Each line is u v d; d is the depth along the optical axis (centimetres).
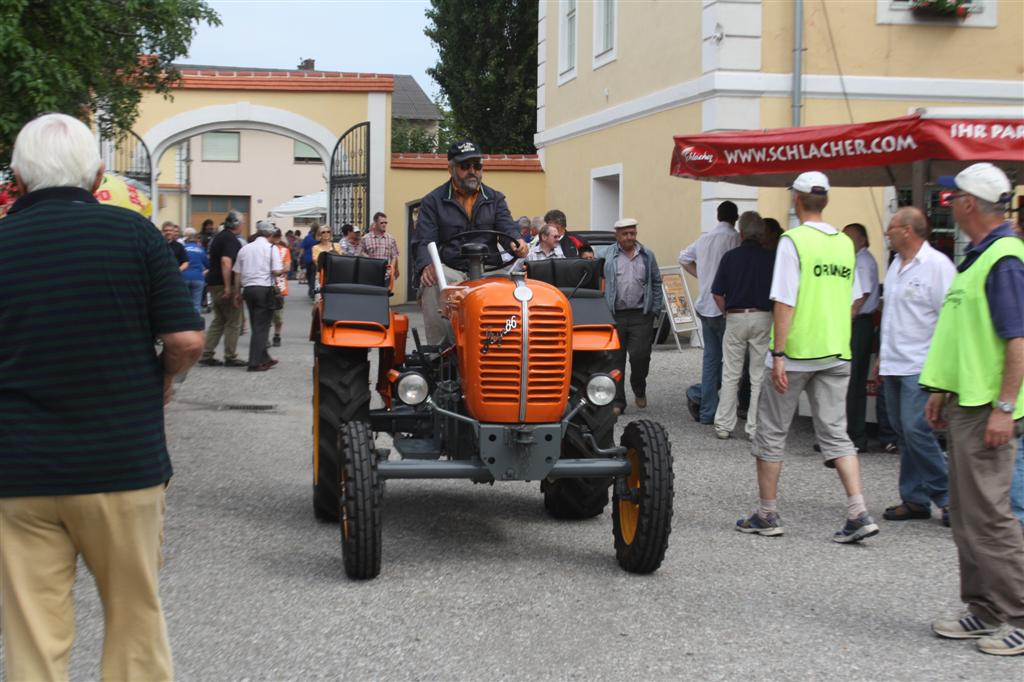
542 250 1066
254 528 636
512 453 527
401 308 2147
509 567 563
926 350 657
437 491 751
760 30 1412
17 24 683
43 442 302
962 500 461
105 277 309
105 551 313
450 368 586
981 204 464
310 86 2227
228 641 452
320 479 626
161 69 1008
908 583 545
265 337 1355
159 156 2206
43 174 316
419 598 509
